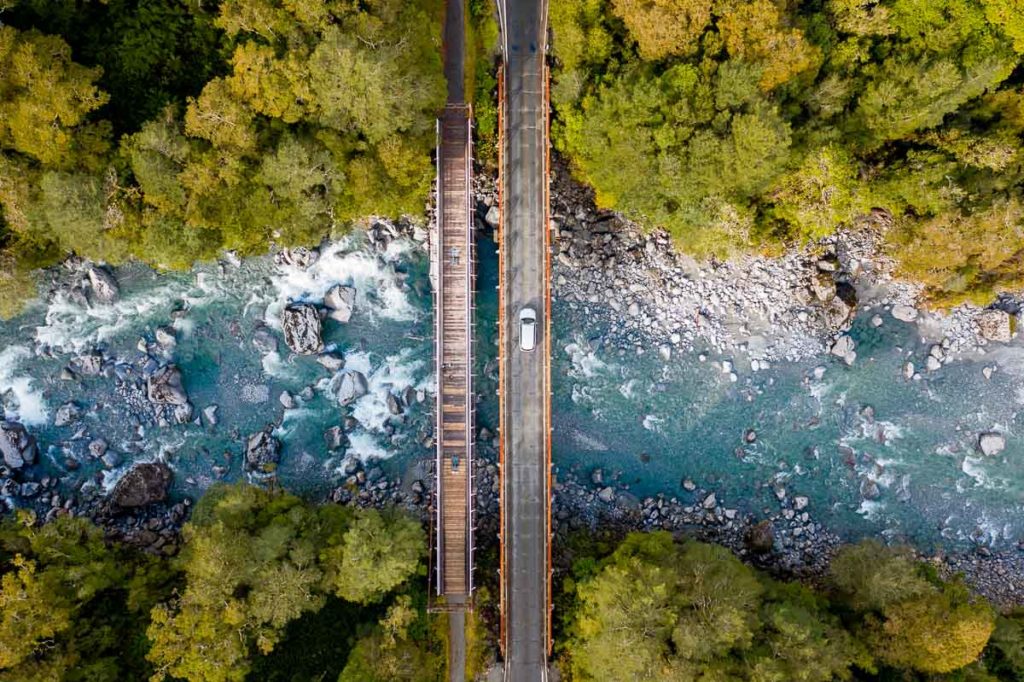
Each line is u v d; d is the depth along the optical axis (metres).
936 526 49.53
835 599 44.97
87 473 48.72
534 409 46.31
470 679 45.94
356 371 49.75
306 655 41.50
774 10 36.75
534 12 45.78
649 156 40.25
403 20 40.28
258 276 49.19
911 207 44.03
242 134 37.78
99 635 39.88
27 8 39.03
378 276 49.53
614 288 49.44
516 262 46.12
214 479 49.34
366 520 40.25
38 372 48.50
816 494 49.72
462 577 46.03
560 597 46.59
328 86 36.97
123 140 39.00
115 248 40.19
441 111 45.66
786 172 40.81
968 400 49.47
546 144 44.88
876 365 49.56
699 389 49.53
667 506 49.56
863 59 40.00
